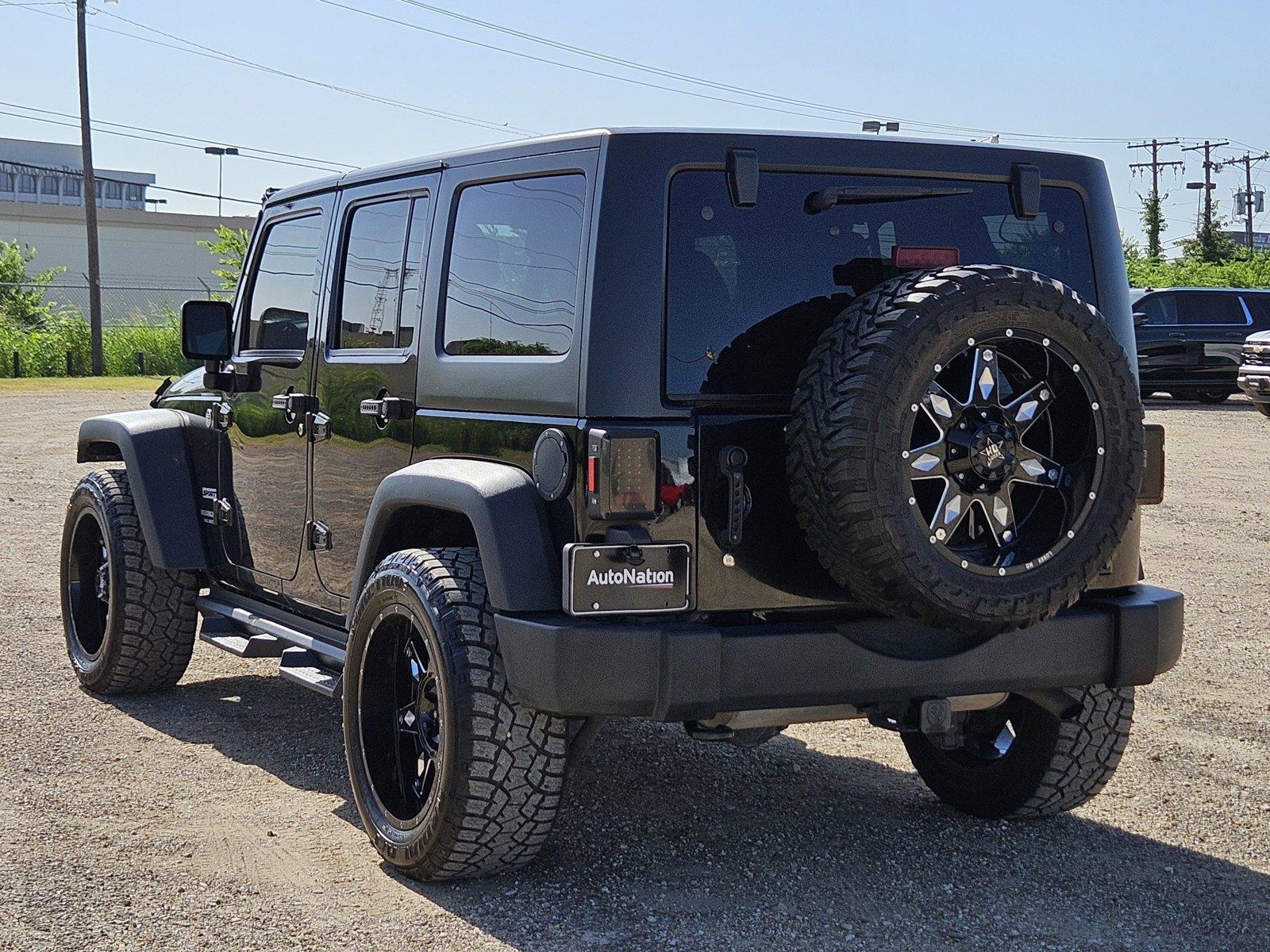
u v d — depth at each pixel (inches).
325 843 167.3
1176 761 206.2
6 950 134.2
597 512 137.1
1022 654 152.6
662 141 143.3
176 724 221.5
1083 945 140.3
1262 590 340.2
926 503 141.2
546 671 136.6
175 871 156.4
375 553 168.7
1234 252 2726.4
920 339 132.0
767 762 205.6
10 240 2684.5
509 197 158.1
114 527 230.8
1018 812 176.7
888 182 154.2
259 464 210.2
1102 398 140.6
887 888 155.6
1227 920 147.3
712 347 143.2
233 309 223.9
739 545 142.0
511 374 151.0
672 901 150.3
